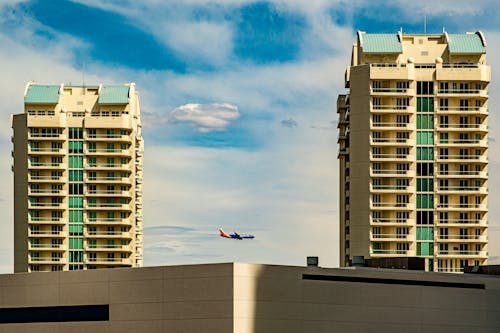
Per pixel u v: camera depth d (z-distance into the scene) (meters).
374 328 138.75
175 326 133.00
